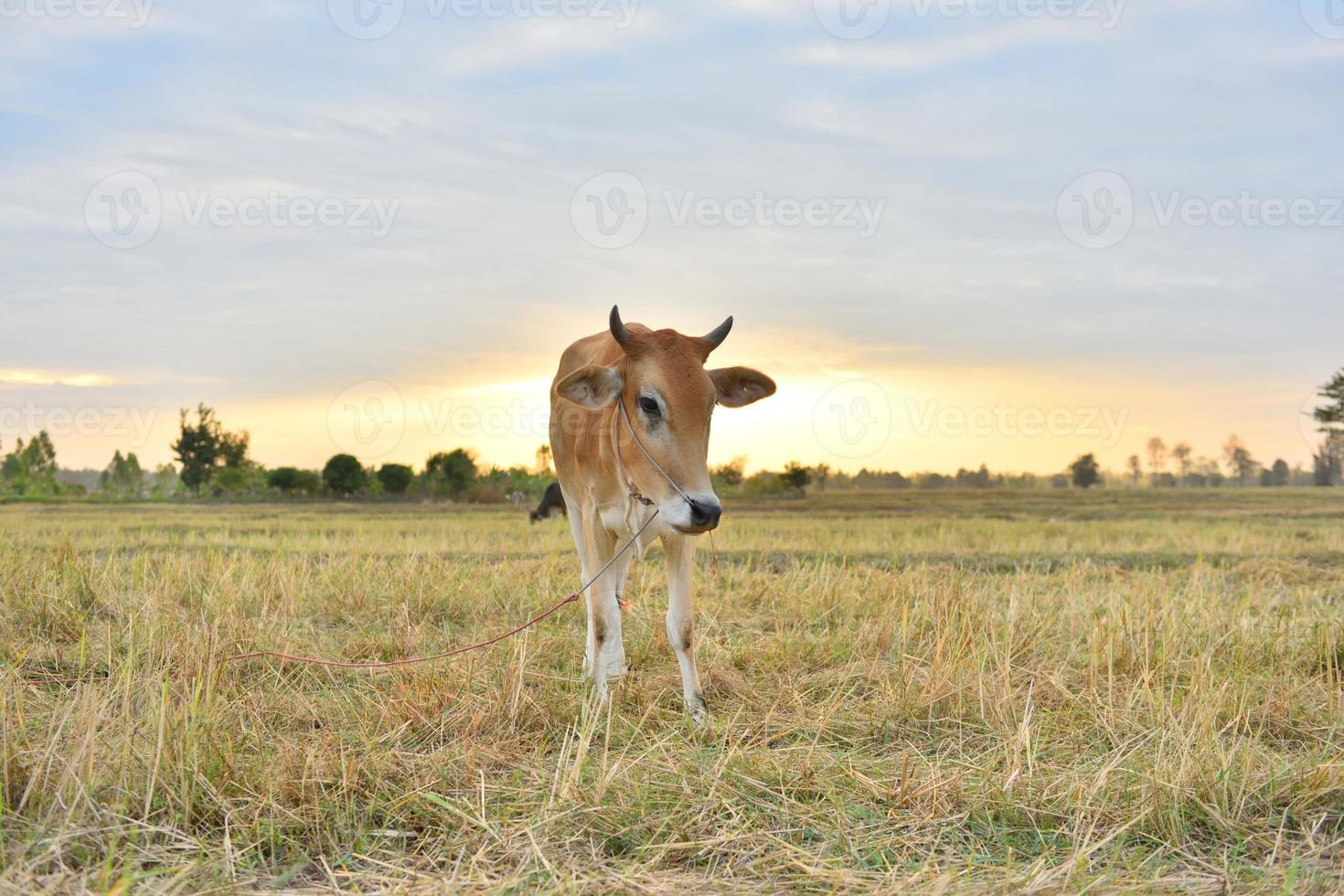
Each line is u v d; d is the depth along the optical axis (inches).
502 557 526.9
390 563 406.3
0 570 313.7
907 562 499.8
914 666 223.0
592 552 233.1
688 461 199.9
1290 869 130.6
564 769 161.6
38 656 231.0
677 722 197.6
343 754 157.1
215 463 1851.6
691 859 137.7
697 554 510.6
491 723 187.8
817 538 641.0
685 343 209.2
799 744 179.8
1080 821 146.5
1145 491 1988.2
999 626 265.4
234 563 343.0
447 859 135.8
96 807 139.3
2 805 135.3
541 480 1588.3
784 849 138.3
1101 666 237.1
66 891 121.0
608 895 125.6
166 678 179.9
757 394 221.6
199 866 130.5
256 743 171.0
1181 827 144.6
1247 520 944.9
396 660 238.2
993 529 762.2
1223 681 215.0
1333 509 1210.6
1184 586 382.3
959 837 144.9
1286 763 165.6
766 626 298.4
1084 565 443.5
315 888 127.7
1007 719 191.8
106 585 304.3
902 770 162.7
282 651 241.6
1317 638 248.1
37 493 1724.9
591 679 222.2
